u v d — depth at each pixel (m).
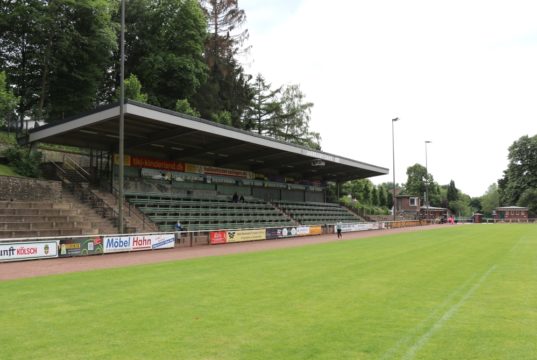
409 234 38.84
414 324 7.35
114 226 26.08
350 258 18.30
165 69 45.47
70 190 29.53
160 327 7.21
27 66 38.47
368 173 59.44
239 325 7.32
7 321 7.66
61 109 39.75
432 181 120.12
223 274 13.68
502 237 32.53
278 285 11.39
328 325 7.30
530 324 7.36
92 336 6.71
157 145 34.44
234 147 37.16
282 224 43.53
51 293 10.41
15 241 17.66
